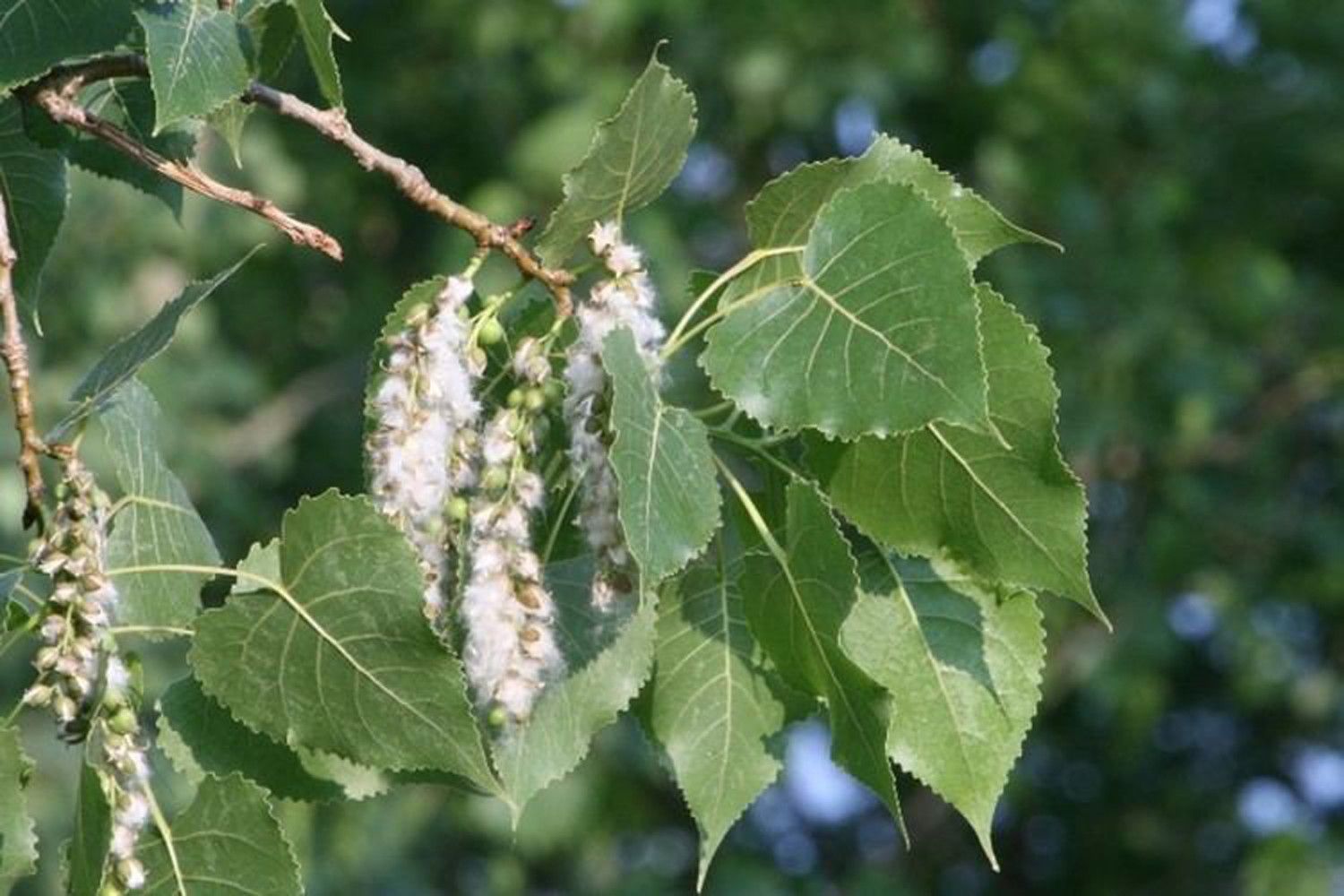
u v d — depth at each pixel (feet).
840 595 4.57
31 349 11.99
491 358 4.71
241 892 4.53
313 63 4.78
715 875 13.26
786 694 4.77
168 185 5.20
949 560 4.65
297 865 4.51
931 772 4.69
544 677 4.68
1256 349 13.52
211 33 4.75
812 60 13.23
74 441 4.64
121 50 5.03
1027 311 12.78
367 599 4.50
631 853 13.55
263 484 13.10
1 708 10.85
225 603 4.52
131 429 4.70
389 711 4.53
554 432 4.67
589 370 4.52
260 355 13.53
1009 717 4.69
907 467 4.64
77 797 4.54
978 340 4.49
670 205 13.16
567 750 4.67
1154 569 12.94
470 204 13.34
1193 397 12.73
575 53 13.41
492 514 4.53
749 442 4.69
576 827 12.51
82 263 12.29
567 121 12.82
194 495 12.25
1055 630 12.69
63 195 5.19
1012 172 13.37
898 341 4.52
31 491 4.63
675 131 4.63
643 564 4.43
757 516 4.64
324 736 4.55
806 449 4.66
